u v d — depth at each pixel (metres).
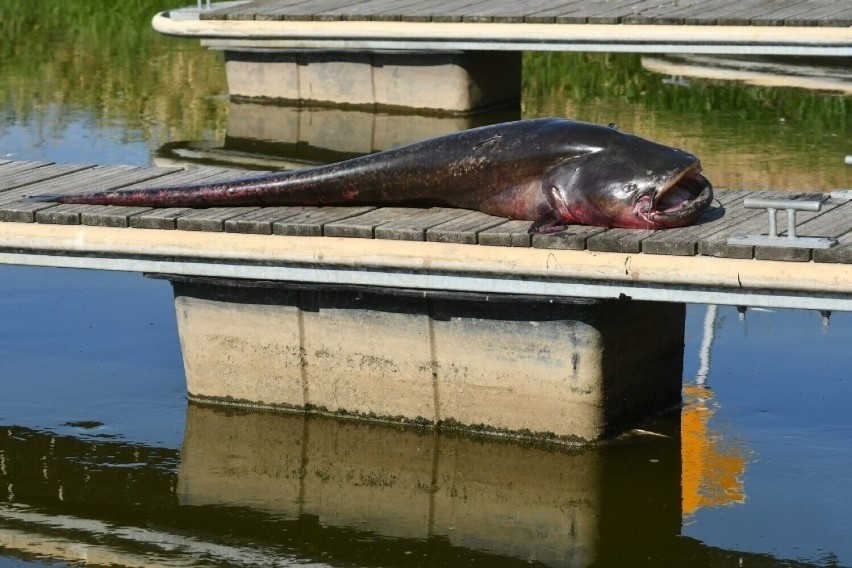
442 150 14.53
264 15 28.36
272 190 14.93
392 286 14.03
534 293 13.52
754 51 24.59
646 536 12.52
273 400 15.11
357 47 27.70
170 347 16.81
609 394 14.04
